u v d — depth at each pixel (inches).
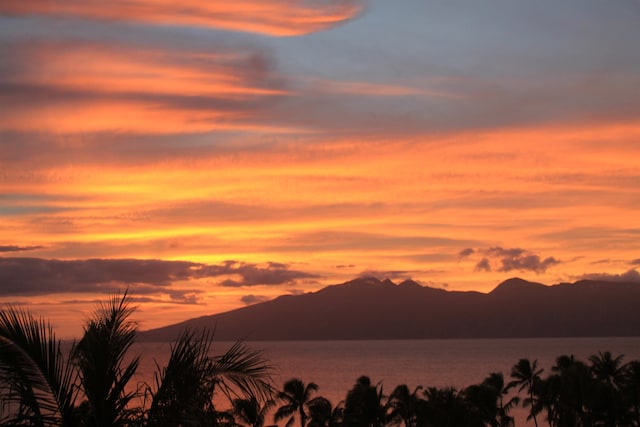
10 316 385.4
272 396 415.5
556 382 3211.1
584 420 2989.7
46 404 385.1
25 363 380.8
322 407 2878.9
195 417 387.9
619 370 3440.0
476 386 3125.0
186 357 396.5
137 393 398.0
